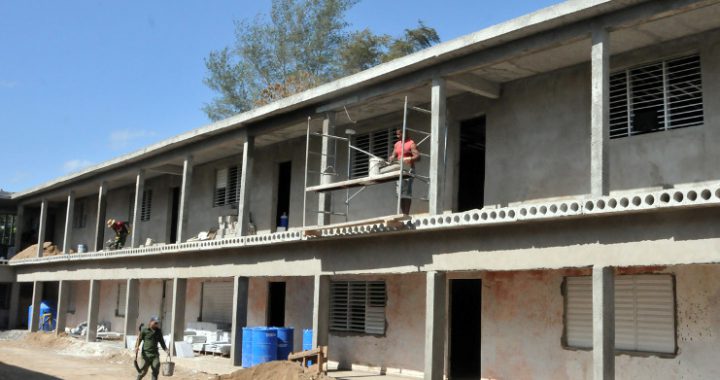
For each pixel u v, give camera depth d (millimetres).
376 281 18375
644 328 12922
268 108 18547
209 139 21828
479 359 16688
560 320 14117
